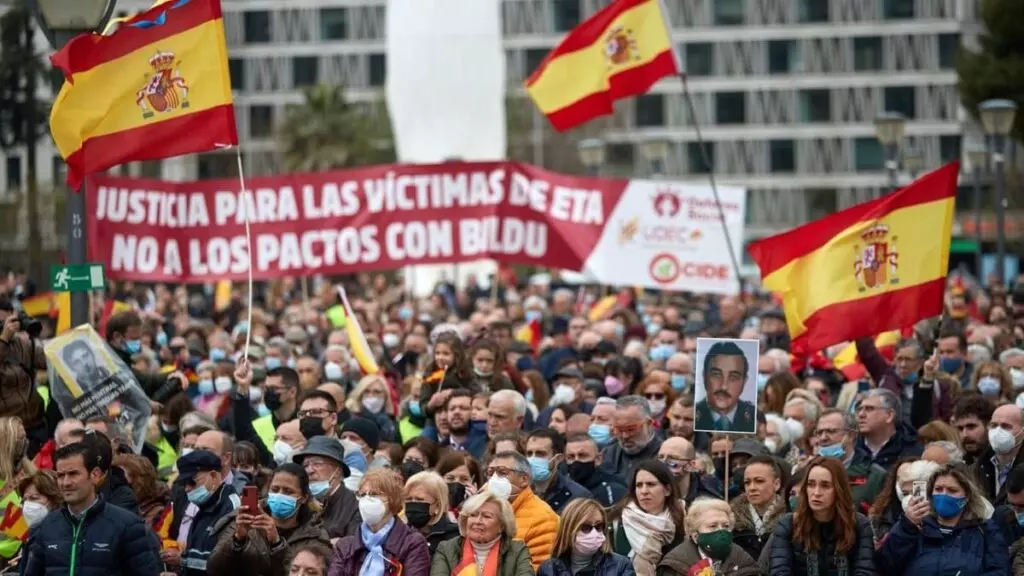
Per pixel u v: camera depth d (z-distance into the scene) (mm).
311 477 25734
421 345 45031
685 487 27703
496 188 48219
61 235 110812
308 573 23250
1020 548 24672
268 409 36281
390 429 34844
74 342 29109
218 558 23172
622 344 49031
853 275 33000
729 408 27094
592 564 23328
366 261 47562
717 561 23938
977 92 113500
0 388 29109
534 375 38375
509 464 25578
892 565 24281
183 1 30031
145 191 45906
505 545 23234
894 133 71812
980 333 43469
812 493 23828
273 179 47000
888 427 30000
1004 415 27938
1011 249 146000
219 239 46688
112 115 30031
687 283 49938
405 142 104812
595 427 31750
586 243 49062
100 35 29891
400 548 23469
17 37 84688
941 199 32781
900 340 40031
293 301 80938
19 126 87312
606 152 198500
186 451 30141
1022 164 160875
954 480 23906
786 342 47125
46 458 27719
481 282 122438
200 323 55062
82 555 22344
